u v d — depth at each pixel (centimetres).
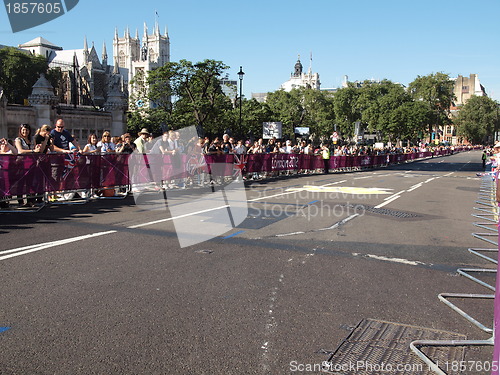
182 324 340
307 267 509
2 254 530
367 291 433
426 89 10150
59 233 659
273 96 10356
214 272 477
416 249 620
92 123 3831
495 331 260
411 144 10650
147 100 5088
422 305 401
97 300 385
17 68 6825
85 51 11469
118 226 715
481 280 486
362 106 10262
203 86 4344
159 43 18412
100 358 283
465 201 1262
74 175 1014
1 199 866
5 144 917
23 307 365
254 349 302
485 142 15625
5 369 266
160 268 485
